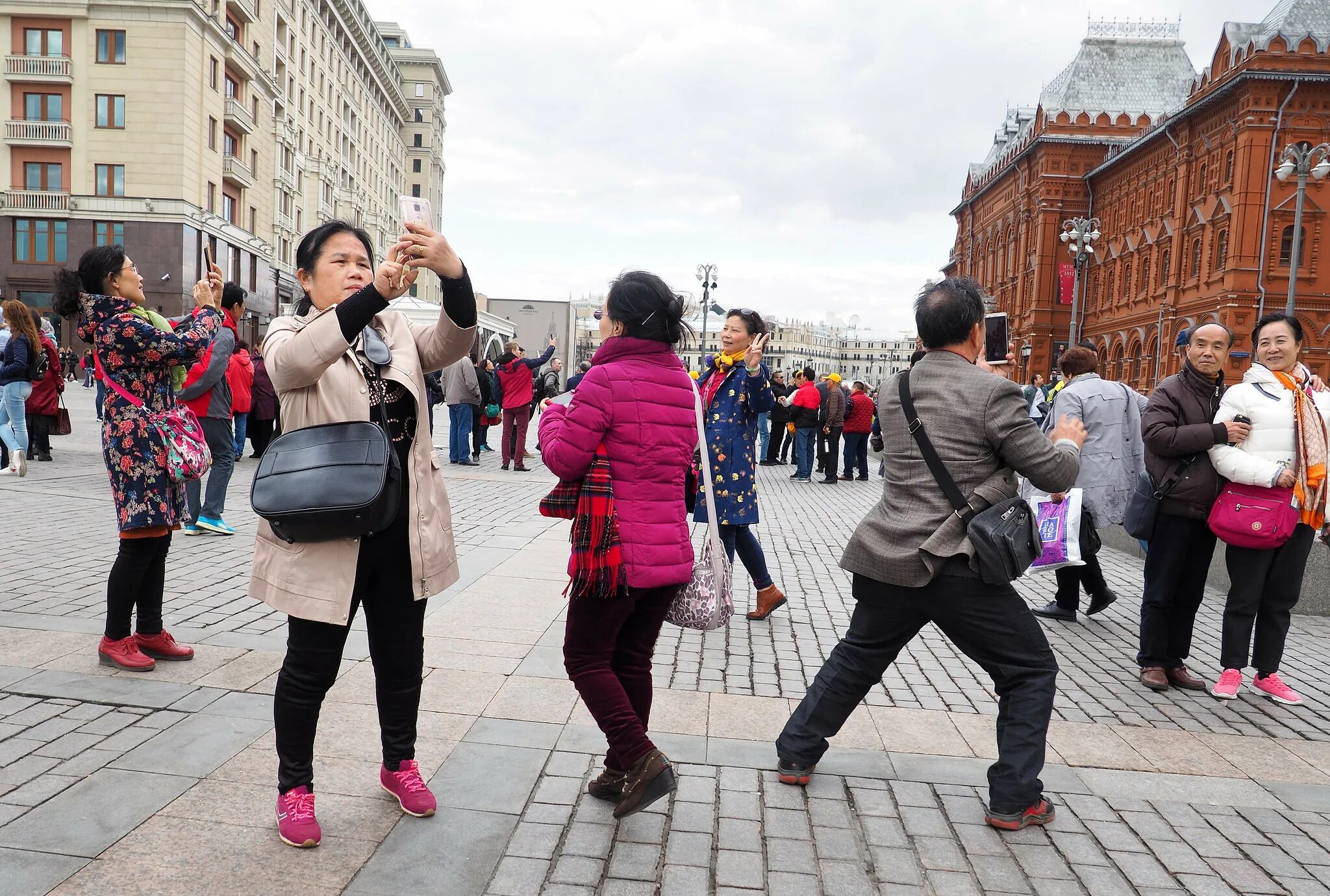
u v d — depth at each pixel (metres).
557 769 3.49
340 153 70.12
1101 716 4.53
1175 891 2.87
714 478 5.95
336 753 3.54
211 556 6.92
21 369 10.48
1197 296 39.72
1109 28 55.59
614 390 2.99
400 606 3.01
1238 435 4.67
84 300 4.23
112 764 3.31
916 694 4.68
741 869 2.87
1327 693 5.06
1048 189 53.03
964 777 3.65
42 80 42.25
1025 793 3.20
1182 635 5.08
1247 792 3.65
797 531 10.41
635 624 3.24
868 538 3.39
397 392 2.94
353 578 2.83
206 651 4.62
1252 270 36.59
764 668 5.03
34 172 43.16
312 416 2.86
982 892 2.82
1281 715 4.64
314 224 62.81
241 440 13.69
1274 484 4.61
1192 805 3.51
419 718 3.92
